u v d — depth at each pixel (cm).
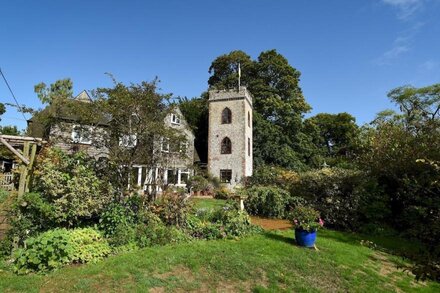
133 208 1055
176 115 1455
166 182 1279
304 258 859
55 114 1126
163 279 666
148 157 1187
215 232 1049
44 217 891
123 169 1164
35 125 2025
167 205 1117
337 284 721
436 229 396
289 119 3828
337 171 1598
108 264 723
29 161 945
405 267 379
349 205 1397
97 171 1113
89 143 1156
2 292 584
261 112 3944
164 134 1154
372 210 1347
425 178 957
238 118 3250
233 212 1191
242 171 3116
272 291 652
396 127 1609
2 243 799
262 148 3659
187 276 695
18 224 838
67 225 942
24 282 623
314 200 1520
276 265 791
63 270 691
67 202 904
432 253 360
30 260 678
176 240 949
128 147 1166
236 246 923
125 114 1110
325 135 5500
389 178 1434
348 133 5128
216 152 3266
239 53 4350
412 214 1166
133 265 718
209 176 2841
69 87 3678
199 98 4625
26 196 866
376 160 1496
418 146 1316
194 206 1377
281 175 2219
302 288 678
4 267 714
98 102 1096
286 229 1254
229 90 3334
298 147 3984
